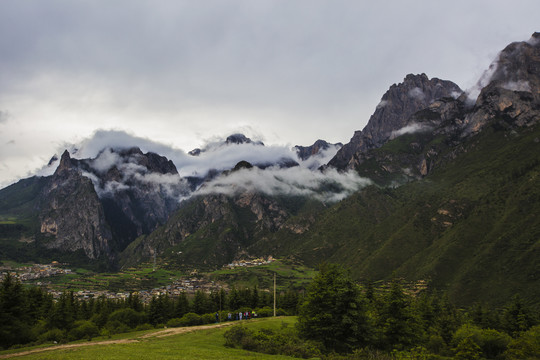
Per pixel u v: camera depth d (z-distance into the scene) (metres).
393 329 62.97
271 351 49.38
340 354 56.38
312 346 53.47
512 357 66.62
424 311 92.50
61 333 74.50
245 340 52.16
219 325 74.31
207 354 42.31
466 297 141.50
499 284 140.50
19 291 82.12
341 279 62.25
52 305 110.38
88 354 40.31
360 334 58.28
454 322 93.00
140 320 109.69
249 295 132.12
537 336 66.88
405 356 55.25
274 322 76.19
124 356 38.78
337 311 59.31
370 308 67.94
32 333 77.62
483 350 73.44
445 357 69.62
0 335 70.88
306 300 65.00
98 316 104.38
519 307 95.25
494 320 100.06
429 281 161.25
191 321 87.44
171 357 39.00
